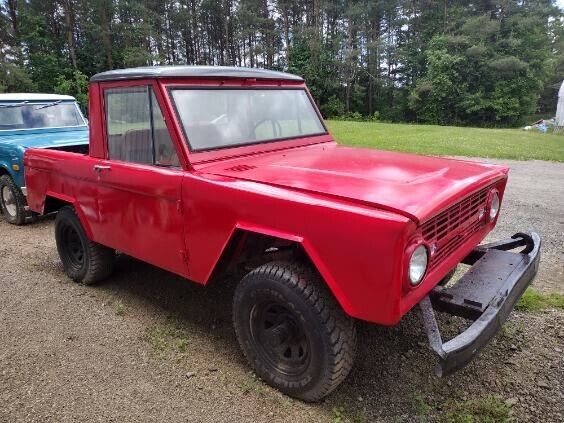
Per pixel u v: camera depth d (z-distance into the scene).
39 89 40.78
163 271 4.95
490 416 2.71
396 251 2.24
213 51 58.97
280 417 2.74
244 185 2.84
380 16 51.12
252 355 3.06
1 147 6.78
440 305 2.75
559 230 6.22
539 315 3.82
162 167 3.34
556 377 3.04
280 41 54.72
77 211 4.25
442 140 17.66
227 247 2.97
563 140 18.66
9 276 4.93
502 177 3.49
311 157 3.51
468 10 49.97
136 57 43.38
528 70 42.50
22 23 42.41
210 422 2.71
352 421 2.70
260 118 3.74
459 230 2.93
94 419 2.75
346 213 2.37
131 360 3.34
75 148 6.89
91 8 43.44
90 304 4.23
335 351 2.63
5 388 3.05
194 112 3.31
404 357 3.31
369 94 51.66
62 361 3.34
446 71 44.25
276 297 2.78
